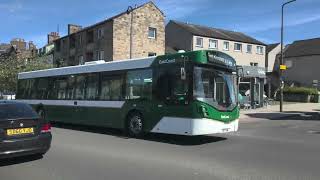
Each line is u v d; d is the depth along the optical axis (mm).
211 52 14430
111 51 48375
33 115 11148
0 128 10344
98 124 18141
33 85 22875
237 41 66500
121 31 48594
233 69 15344
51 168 9992
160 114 15133
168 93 14891
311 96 49844
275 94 53656
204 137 16062
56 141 14859
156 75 15461
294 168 9734
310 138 15766
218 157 11312
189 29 61688
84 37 54344
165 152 12266
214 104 14312
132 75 16531
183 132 14242
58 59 59656
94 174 9289
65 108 20250
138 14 49781
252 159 10961
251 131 18656
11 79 50562
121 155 11734
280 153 11953
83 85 19203
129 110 16469
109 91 17656
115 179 8797
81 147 13336
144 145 13844
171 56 14953
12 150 10422
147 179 8742
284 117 28797
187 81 14203
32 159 11172
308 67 68875
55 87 21172
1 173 9531
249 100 37562
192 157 11336
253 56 69062
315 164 10219
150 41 50656
